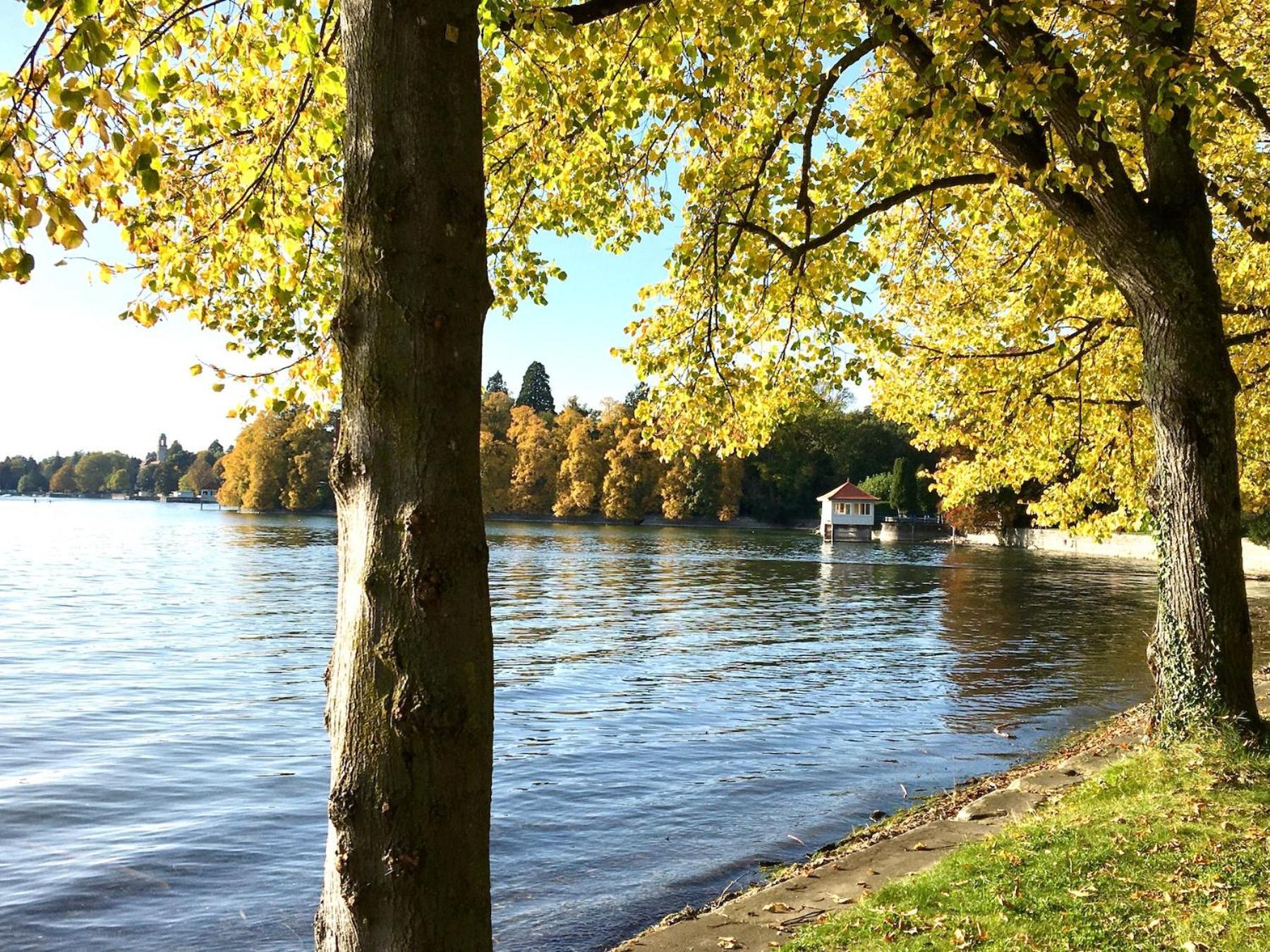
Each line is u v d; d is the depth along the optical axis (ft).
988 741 43.16
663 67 21.66
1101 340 36.88
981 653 72.69
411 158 8.38
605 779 36.81
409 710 7.87
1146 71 18.56
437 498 8.21
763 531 338.75
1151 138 25.41
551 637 79.41
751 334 30.07
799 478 353.10
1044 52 19.08
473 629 8.30
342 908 8.00
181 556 180.04
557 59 20.95
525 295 26.99
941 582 141.90
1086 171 21.54
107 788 35.17
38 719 46.60
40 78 11.38
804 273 25.91
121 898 25.44
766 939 17.97
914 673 63.16
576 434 354.33
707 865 27.55
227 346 20.39
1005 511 252.83
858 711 50.62
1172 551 25.71
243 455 410.11
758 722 47.60
